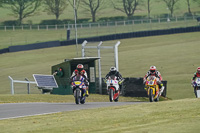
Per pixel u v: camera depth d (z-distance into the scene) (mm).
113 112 43438
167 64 140125
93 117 40469
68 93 90438
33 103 65625
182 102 47938
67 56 183250
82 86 60219
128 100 80750
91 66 95250
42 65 161625
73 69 96875
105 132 31547
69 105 58281
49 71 145875
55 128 35031
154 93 64438
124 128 33031
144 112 41844
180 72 123062
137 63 147875
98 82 95000
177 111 40875
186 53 161625
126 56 167500
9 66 166125
